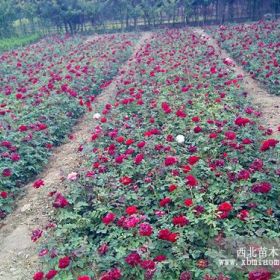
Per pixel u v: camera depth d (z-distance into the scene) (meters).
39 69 13.05
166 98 8.23
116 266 3.84
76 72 10.52
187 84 9.41
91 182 5.00
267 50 12.16
